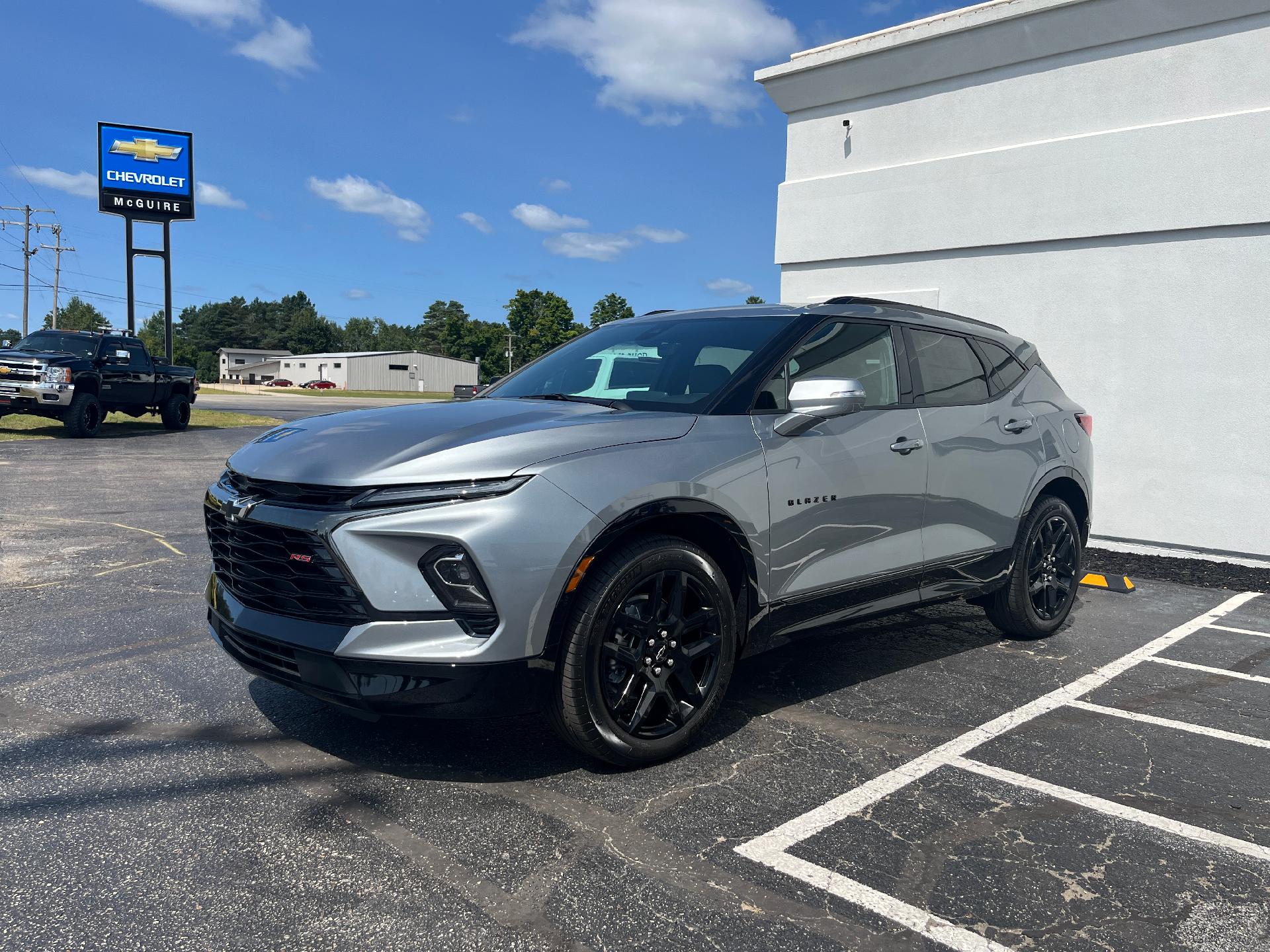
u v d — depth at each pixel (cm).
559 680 293
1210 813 294
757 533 338
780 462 347
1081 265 786
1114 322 771
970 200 844
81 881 239
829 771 320
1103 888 247
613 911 230
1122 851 268
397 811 282
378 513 278
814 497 359
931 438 415
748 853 261
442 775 310
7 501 947
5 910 225
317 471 293
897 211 894
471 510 279
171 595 562
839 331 397
